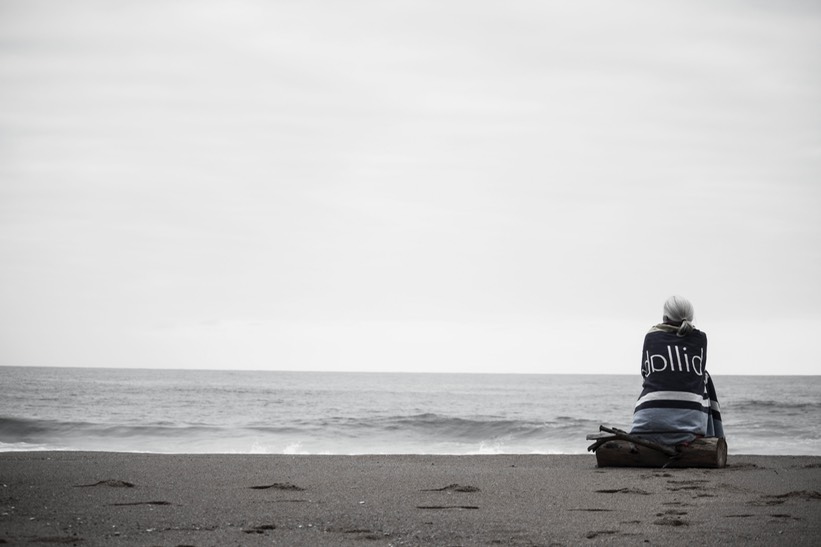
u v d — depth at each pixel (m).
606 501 6.63
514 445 19.86
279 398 50.81
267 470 9.36
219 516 5.75
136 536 4.95
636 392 73.50
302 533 5.09
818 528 5.20
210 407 39.69
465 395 63.59
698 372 9.48
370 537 4.96
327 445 19.70
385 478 8.47
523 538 4.93
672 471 9.09
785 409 35.81
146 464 10.02
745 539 4.82
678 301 9.85
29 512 5.88
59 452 12.86
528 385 106.50
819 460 10.96
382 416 31.27
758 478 8.29
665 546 4.62
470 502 6.58
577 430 23.97
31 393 53.06
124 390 59.62
